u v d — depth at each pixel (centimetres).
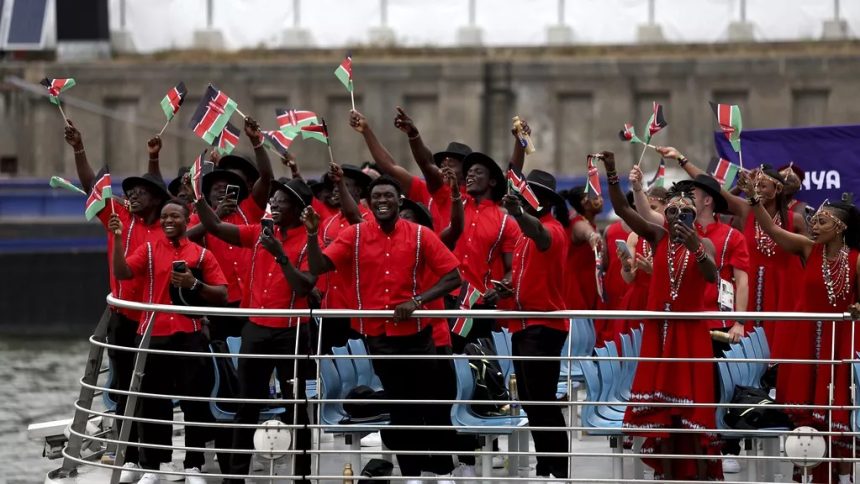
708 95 16012
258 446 3005
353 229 3117
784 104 15912
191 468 3394
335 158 16325
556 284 3250
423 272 3127
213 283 3359
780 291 3409
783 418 3125
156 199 3494
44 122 16312
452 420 3184
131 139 16375
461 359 3041
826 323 3072
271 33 16738
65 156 16375
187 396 3228
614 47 16425
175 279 3241
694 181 3406
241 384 3241
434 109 16325
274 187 3309
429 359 3072
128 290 3478
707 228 3425
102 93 16312
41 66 16300
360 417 3300
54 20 16575
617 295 4069
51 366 8500
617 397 3353
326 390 3256
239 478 3005
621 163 16075
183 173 4119
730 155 4103
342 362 3319
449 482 3188
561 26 16512
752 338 3409
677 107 16075
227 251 3781
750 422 3109
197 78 16325
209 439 3591
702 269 2953
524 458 3409
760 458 2894
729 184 3322
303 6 16788
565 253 3281
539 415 3241
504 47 16575
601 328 4134
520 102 16238
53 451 3831
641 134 16175
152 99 16312
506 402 2888
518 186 3141
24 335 10106
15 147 16350
